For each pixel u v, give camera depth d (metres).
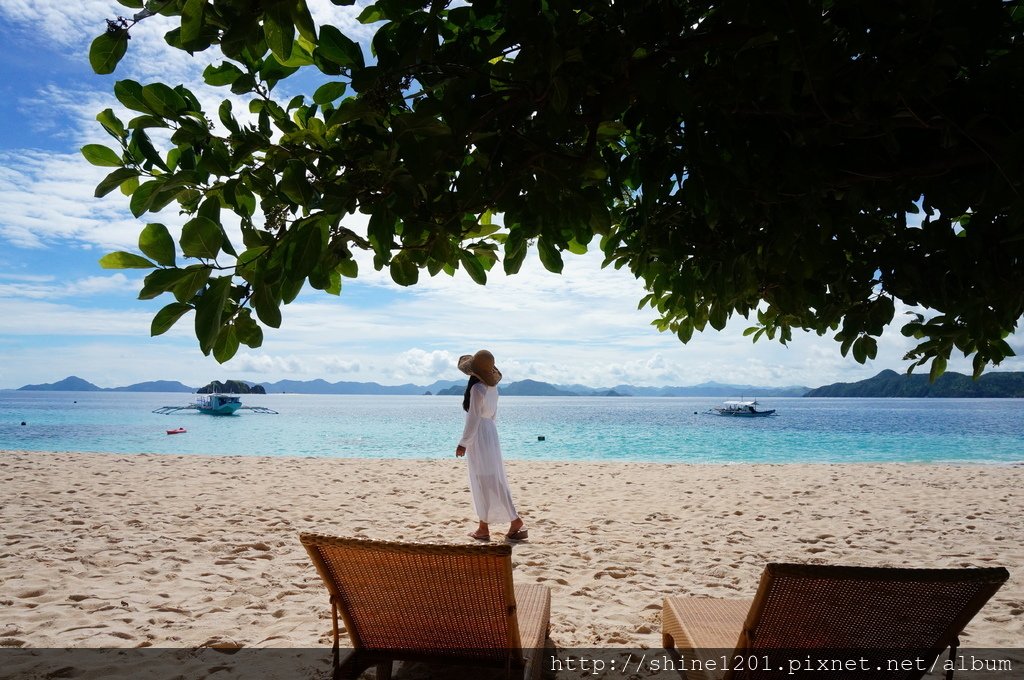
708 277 2.74
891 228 2.74
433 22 1.80
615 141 2.49
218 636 4.43
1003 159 1.81
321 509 9.75
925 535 8.42
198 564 6.39
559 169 2.13
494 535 8.10
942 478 14.15
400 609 3.01
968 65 1.81
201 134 1.79
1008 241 2.28
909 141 2.21
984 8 1.71
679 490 12.09
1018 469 16.06
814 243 2.33
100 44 1.63
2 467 13.89
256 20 1.60
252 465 15.41
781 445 34.09
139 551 6.84
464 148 1.96
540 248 2.33
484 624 2.97
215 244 1.59
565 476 14.16
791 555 7.21
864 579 2.52
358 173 1.89
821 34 1.74
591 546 7.49
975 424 59.75
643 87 1.89
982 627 4.83
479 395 7.43
